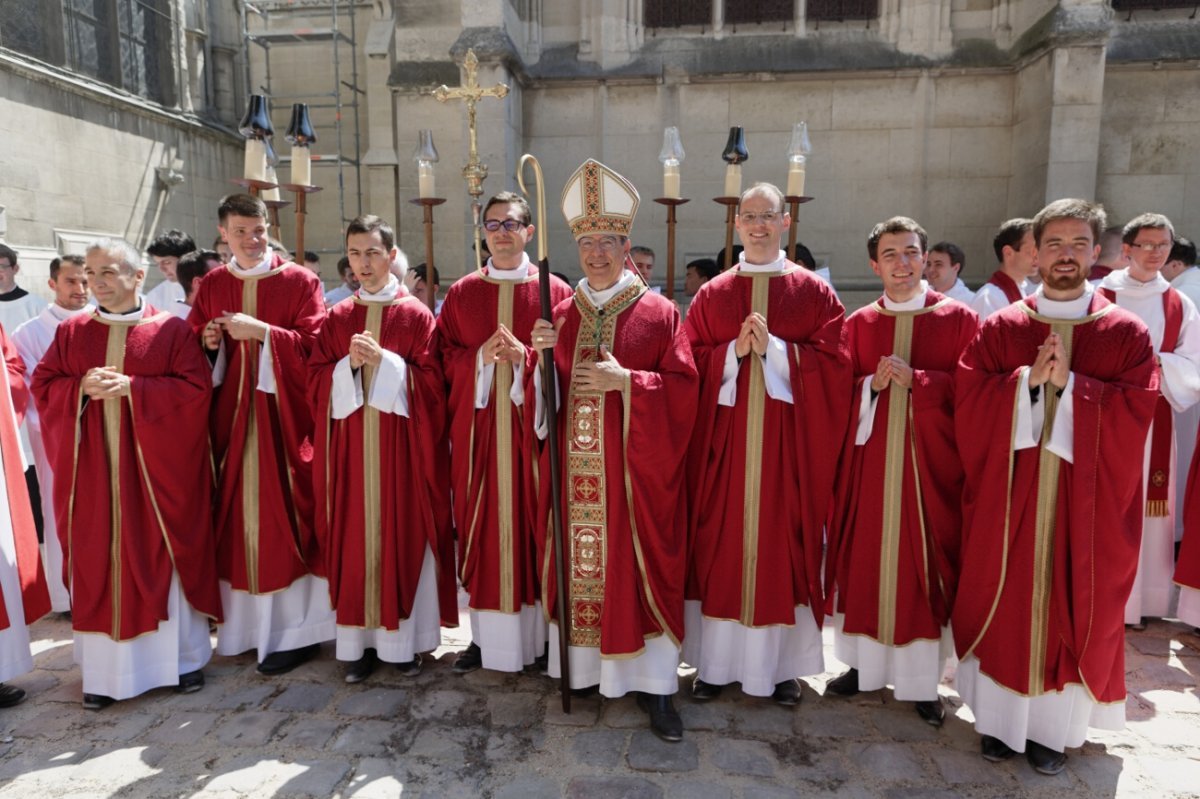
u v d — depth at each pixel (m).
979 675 2.72
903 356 3.02
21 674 3.21
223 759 2.73
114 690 3.06
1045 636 2.57
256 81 11.90
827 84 8.38
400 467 3.23
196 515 3.22
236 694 3.19
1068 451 2.50
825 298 3.02
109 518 3.05
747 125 8.53
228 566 3.43
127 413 3.06
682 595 2.95
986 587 2.67
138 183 9.81
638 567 2.85
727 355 2.93
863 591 2.99
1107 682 2.56
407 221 8.39
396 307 3.34
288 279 3.48
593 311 2.90
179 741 2.85
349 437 3.22
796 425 2.92
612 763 2.69
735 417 2.94
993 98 8.24
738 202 3.66
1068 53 7.35
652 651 2.91
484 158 7.91
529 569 3.19
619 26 8.60
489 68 7.75
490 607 3.18
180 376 3.17
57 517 3.11
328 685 3.26
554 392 2.79
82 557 3.04
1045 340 2.61
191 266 4.64
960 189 8.38
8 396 3.28
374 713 3.03
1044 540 2.55
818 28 8.55
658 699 2.93
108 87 9.24
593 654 3.01
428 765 2.69
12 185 7.95
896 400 2.92
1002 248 4.22
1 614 3.09
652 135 8.62
